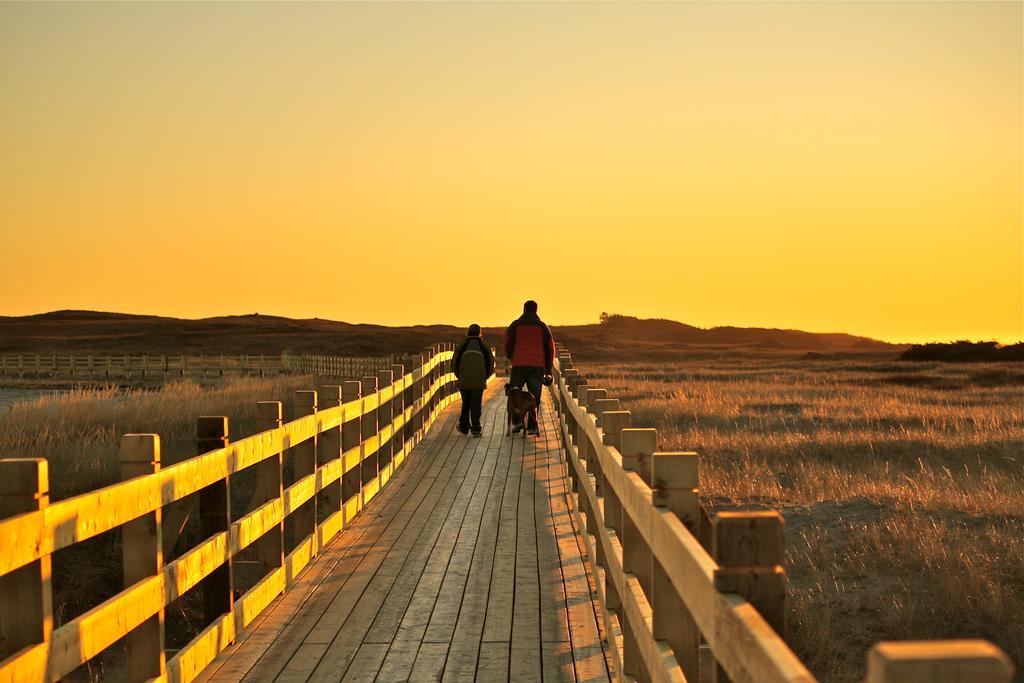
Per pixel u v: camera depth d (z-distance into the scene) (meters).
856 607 7.93
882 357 92.38
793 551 9.61
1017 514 10.35
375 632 6.29
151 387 39.97
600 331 192.50
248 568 8.24
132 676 4.81
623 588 4.71
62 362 50.94
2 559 3.32
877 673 1.33
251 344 119.00
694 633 3.59
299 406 8.37
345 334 128.62
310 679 5.43
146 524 4.81
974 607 7.62
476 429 17.38
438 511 10.56
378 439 11.75
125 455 4.79
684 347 153.50
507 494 11.62
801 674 1.67
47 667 3.66
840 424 21.25
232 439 16.84
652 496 3.54
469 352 17.36
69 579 10.02
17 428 16.38
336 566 8.07
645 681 4.21
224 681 5.40
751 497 12.34
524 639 6.12
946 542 9.24
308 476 8.29
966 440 17.06
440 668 5.60
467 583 7.50
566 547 8.76
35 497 3.61
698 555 2.71
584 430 8.05
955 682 1.30
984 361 56.62
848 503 11.52
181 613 9.72
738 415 23.25
